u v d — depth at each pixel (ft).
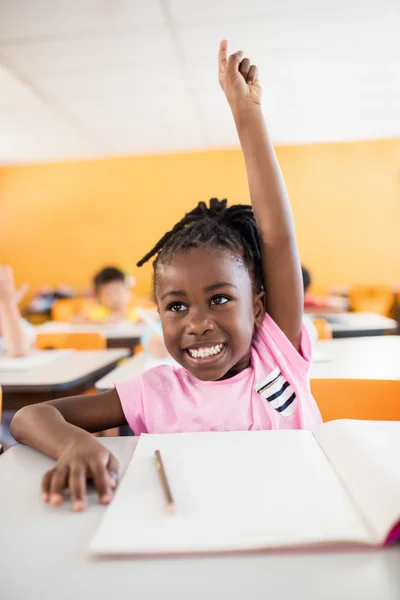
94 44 10.05
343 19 9.36
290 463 1.74
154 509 1.45
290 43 10.32
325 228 20.40
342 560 1.22
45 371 5.07
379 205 20.12
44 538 1.38
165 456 1.84
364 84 12.99
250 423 2.51
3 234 21.85
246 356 2.66
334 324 8.10
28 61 10.83
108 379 4.28
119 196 21.30
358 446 1.77
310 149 20.18
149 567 1.22
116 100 13.53
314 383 3.15
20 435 2.21
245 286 2.48
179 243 2.47
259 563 1.22
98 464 1.70
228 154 20.51
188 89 12.74
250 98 2.72
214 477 1.65
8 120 15.26
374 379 3.15
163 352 4.87
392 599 1.07
